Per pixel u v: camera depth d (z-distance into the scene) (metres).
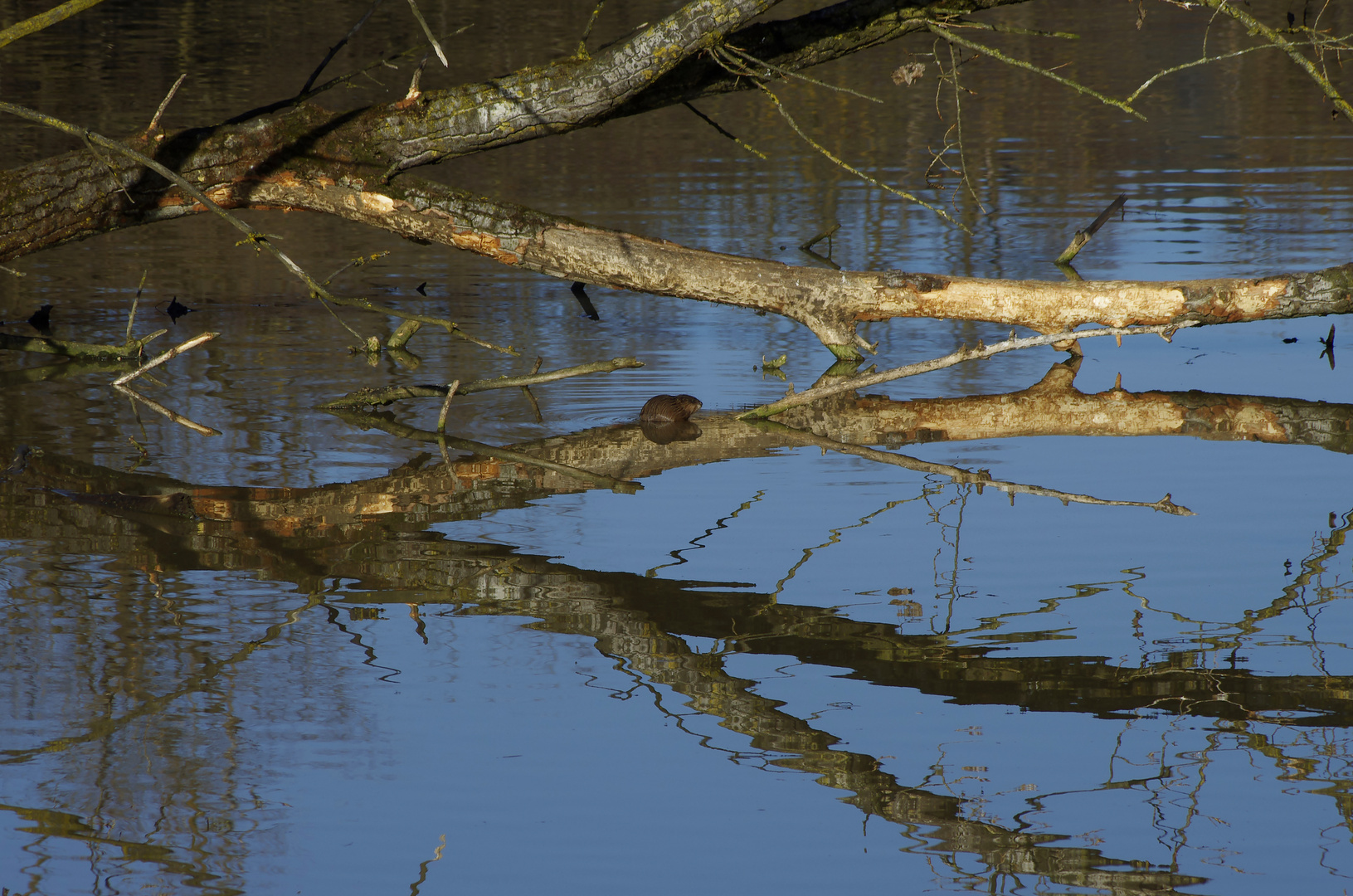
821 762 6.82
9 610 8.47
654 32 13.90
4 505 10.45
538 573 9.20
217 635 8.21
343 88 29.48
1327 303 14.81
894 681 7.64
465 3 42.16
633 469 11.64
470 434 12.75
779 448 12.29
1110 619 8.38
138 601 8.68
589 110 14.35
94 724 7.11
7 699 7.35
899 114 30.00
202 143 14.18
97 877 5.83
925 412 13.55
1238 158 25.75
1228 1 13.16
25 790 6.49
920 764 6.76
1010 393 14.23
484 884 5.80
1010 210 22.20
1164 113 29.83
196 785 6.52
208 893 5.68
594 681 7.68
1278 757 6.77
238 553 9.56
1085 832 6.14
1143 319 15.12
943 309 15.33
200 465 11.53
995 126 28.83
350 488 11.05
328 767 6.74
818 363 15.55
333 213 14.93
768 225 21.19
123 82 30.30
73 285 18.98
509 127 14.47
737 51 14.07
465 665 7.88
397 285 19.44
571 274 15.29
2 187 13.78
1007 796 6.46
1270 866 5.86
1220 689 7.47
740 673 7.79
